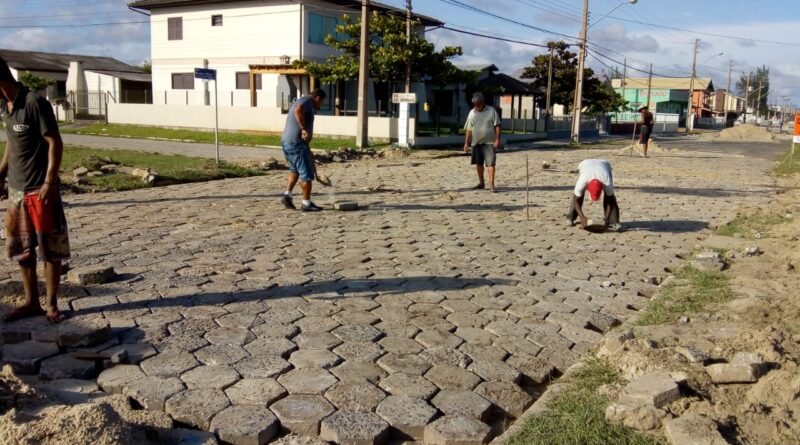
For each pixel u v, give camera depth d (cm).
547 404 403
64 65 4991
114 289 607
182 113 3547
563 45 5125
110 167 1549
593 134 5262
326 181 1104
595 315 594
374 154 2400
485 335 529
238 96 3731
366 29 2602
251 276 668
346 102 3747
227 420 379
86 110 4397
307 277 670
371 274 693
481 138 1377
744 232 1012
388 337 515
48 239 498
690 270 754
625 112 7725
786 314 567
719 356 460
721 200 1399
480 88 3988
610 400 401
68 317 526
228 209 1086
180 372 440
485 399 419
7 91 478
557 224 1032
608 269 764
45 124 482
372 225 975
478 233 941
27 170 490
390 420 386
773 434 355
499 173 1823
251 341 496
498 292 648
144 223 945
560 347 513
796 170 2236
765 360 438
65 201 1138
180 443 352
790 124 12125
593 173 961
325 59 3650
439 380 442
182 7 3844
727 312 582
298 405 401
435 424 382
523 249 849
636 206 1270
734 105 13688
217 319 539
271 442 371
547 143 3772
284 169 1816
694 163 2408
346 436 367
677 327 542
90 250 765
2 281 622
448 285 664
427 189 1412
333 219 1016
